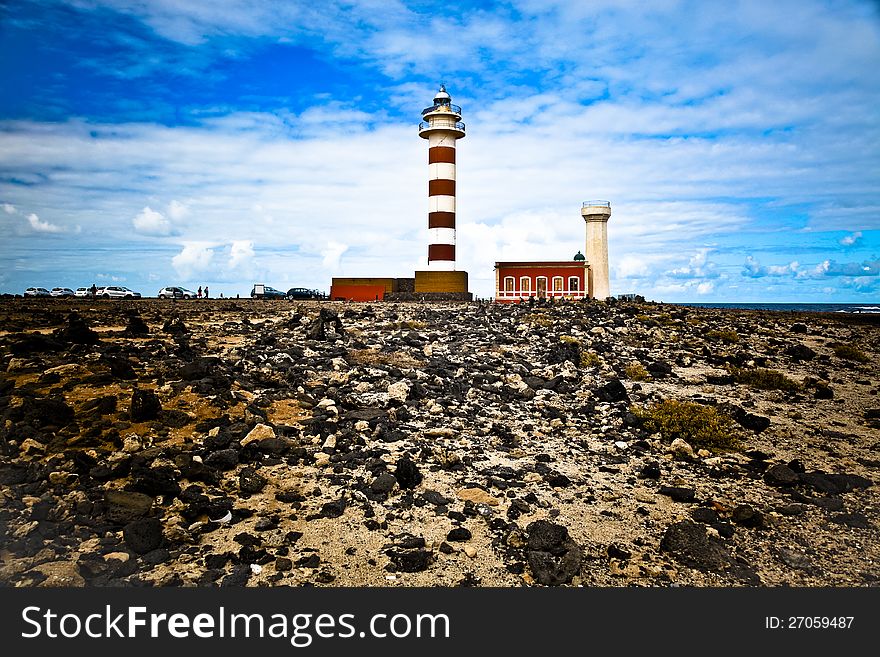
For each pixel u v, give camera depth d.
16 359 20.00
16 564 9.52
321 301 69.94
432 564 10.30
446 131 72.56
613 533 11.65
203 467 12.76
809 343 37.94
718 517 12.40
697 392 24.16
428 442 16.19
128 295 87.44
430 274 71.75
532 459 15.55
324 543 10.80
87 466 12.50
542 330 36.72
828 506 13.07
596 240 80.19
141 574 9.59
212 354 24.34
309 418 16.61
